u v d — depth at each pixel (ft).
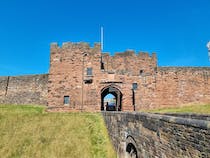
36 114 118.93
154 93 139.44
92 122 102.12
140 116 53.67
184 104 140.87
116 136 74.74
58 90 137.08
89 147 79.36
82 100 135.85
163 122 41.06
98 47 140.97
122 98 136.36
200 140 30.19
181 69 144.46
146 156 49.03
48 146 81.71
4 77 173.88
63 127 97.66
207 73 146.10
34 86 165.58
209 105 128.16
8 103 167.94
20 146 82.17
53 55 140.56
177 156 35.96
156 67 143.64
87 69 138.82
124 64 152.15
